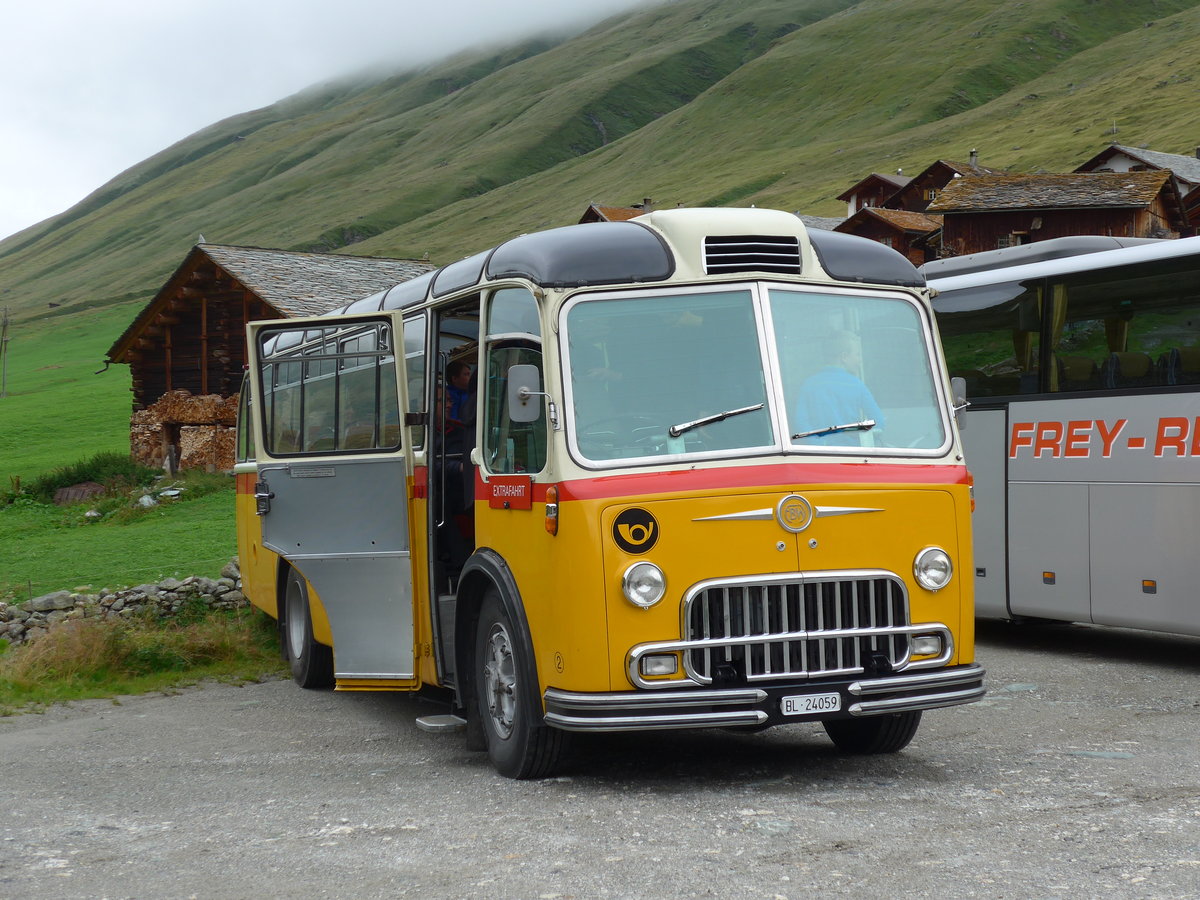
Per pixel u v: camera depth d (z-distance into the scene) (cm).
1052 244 1279
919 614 702
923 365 755
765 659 664
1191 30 18150
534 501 699
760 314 716
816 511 682
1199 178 7938
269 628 1390
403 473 888
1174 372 1123
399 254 19988
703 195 17275
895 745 782
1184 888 495
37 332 14000
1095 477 1190
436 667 856
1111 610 1177
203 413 3819
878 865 535
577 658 664
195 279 3794
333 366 962
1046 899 486
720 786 704
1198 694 998
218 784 769
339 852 589
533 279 716
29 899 532
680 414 695
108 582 1755
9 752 910
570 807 659
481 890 520
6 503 3638
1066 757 760
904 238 8994
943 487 720
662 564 663
